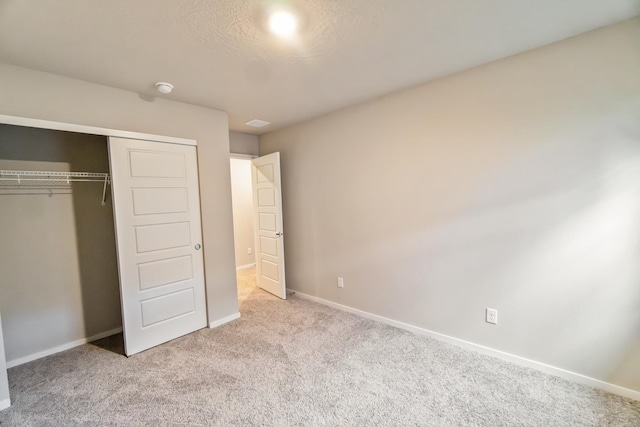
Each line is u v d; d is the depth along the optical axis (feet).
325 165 11.23
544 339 6.86
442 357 7.66
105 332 9.43
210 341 8.84
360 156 10.05
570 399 5.99
